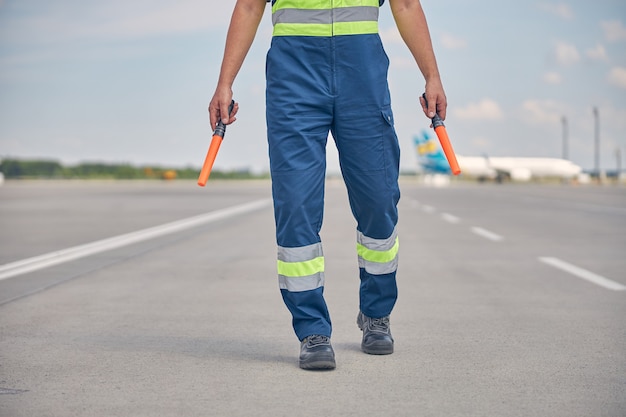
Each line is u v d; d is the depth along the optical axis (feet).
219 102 20.65
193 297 31.81
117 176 385.29
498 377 19.13
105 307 29.50
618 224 72.18
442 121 21.03
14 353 21.84
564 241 55.26
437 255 46.65
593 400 17.10
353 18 20.36
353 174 21.01
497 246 51.83
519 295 32.04
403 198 141.49
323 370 19.89
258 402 17.03
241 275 38.47
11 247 51.83
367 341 21.75
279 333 24.64
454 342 23.25
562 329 25.14
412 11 21.01
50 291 33.47
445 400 17.16
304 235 20.49
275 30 20.65
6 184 272.31
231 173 449.06
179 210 97.66
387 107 20.74
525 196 154.71
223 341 23.45
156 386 18.39
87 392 17.87
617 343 23.06
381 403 16.94
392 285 21.66
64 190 189.88
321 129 20.68
